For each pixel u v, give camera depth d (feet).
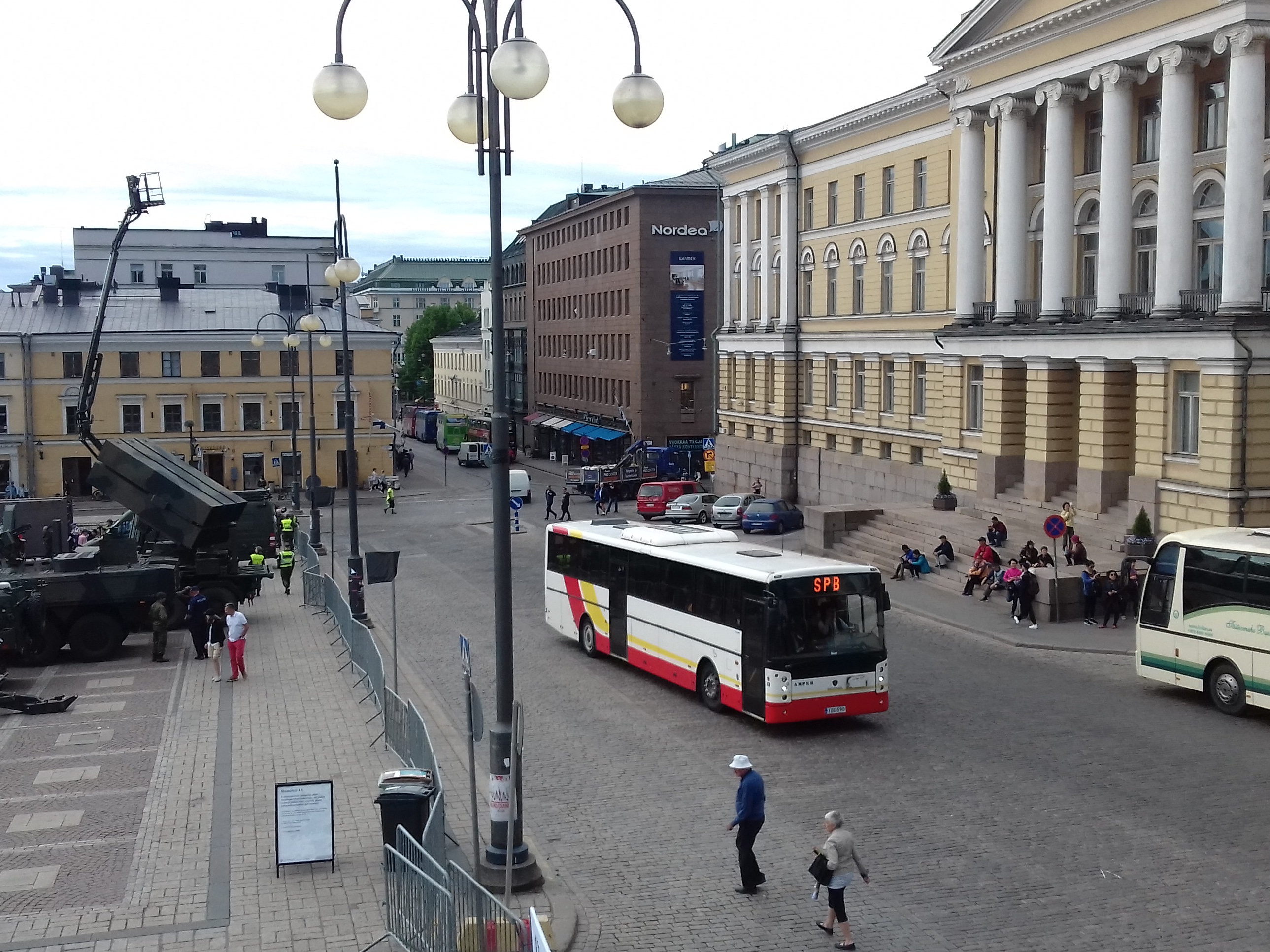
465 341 448.24
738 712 73.72
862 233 172.14
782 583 67.97
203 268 356.59
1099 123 125.59
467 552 154.30
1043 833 51.67
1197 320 103.50
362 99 40.11
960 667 84.64
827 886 41.16
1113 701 74.84
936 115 152.87
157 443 230.68
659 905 44.86
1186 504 105.91
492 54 41.78
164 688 81.05
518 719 44.88
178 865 48.37
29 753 65.26
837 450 183.21
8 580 88.53
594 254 292.61
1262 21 98.43
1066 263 124.16
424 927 39.22
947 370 142.61
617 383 279.28
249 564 111.96
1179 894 45.06
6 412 222.28
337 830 52.24
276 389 236.22
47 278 292.20
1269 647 68.33
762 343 199.41
